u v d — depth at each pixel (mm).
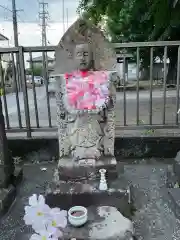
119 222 1733
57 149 2947
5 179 2076
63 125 2113
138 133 3045
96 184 2035
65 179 2119
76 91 2023
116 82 2076
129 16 6781
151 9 4512
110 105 2088
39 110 5289
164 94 2861
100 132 2113
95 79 2010
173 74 10031
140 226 1780
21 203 2104
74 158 2123
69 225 1698
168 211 1948
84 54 1943
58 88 2061
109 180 2111
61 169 2113
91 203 1947
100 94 2029
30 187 2357
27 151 2975
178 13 3914
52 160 2969
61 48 2000
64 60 2012
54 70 2041
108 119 2113
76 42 1988
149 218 1866
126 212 1914
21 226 1802
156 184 2348
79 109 2039
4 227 1795
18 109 2928
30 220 1343
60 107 2086
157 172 2594
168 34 5660
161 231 1725
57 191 1951
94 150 2105
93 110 2037
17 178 2377
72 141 2105
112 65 2045
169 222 1820
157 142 2896
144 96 7746
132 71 16984
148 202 2066
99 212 1846
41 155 2973
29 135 2975
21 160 2973
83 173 2107
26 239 1658
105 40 2010
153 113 4590
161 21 4254
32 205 1365
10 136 3045
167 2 3865
